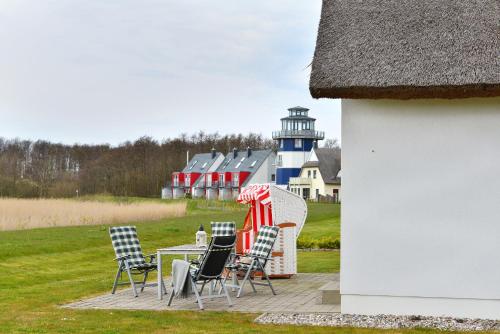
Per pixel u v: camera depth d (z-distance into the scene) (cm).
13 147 9556
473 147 1325
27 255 2198
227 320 1334
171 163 11962
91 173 9025
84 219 3394
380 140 1348
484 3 1366
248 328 1274
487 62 1280
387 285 1345
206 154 12481
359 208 1353
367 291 1349
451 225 1328
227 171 11475
